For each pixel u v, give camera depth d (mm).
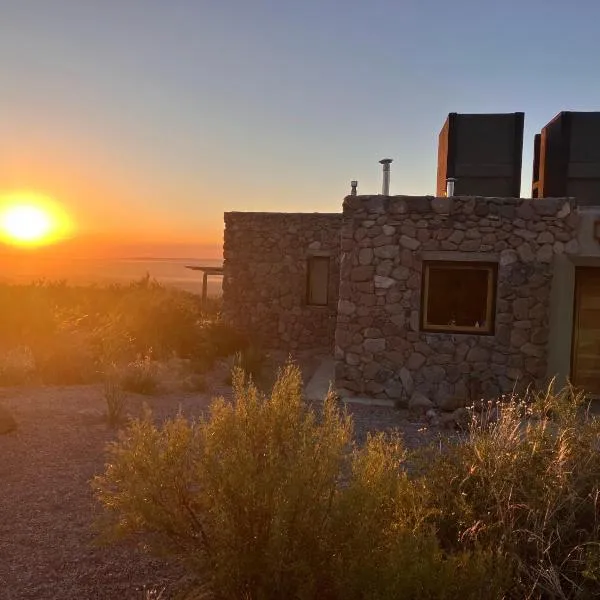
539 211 10352
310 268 18188
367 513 3334
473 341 10516
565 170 12453
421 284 10688
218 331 15453
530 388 10344
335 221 17844
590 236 10234
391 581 3016
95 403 8969
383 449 4188
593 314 10727
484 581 3104
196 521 3625
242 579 3271
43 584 4016
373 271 10773
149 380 10203
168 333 14180
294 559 3213
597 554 3438
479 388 10453
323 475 3393
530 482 3980
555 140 12586
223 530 3301
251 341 16656
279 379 4707
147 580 4078
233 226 18391
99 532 4672
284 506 3166
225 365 13586
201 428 4129
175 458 3711
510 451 4238
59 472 6031
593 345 10727
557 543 3691
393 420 9266
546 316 10359
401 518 3564
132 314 14570
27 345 13227
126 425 7578
